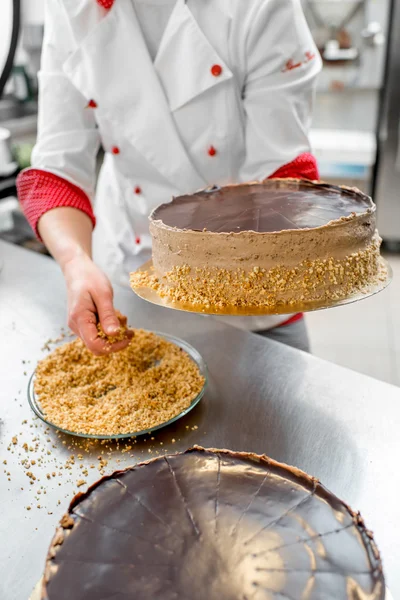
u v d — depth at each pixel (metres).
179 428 1.06
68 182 1.46
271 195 1.15
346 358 2.58
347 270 0.99
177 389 1.13
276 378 1.18
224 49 1.31
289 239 0.95
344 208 1.06
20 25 3.32
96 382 1.18
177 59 1.32
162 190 1.52
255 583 0.68
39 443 1.04
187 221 1.04
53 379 1.18
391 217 3.50
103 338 1.12
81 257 1.27
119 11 1.30
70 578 0.70
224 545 0.73
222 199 1.15
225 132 1.39
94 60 1.34
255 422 1.06
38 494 0.93
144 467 0.85
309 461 0.97
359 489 0.91
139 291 1.06
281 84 1.33
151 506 0.79
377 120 3.53
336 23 3.35
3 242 1.92
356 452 0.98
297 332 1.62
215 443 1.02
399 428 1.03
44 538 0.85
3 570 0.80
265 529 0.75
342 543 0.73
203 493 0.80
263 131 1.35
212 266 0.99
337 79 3.45
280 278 0.97
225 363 1.24
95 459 0.99
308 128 1.42
